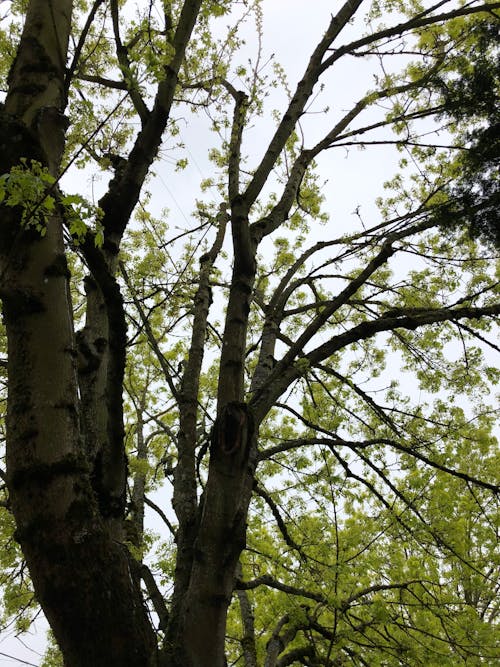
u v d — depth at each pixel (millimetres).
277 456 6859
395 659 5633
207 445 4238
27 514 2248
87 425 3324
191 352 4969
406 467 6051
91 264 2844
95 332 3615
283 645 5562
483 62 5531
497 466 9070
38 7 3029
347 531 6289
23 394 2350
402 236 5047
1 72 4387
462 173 5637
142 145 3602
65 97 3047
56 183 2223
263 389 4289
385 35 5336
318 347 4551
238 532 3295
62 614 2211
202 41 5398
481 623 6023
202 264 5746
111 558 2316
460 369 6336
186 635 3115
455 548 5891
